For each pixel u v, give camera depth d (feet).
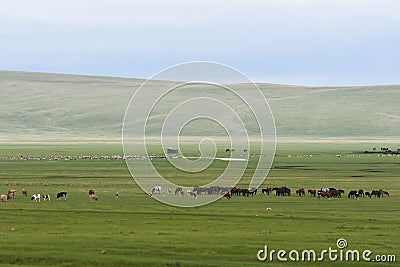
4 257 116.47
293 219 169.17
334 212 191.21
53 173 345.31
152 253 120.67
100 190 256.11
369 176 346.13
